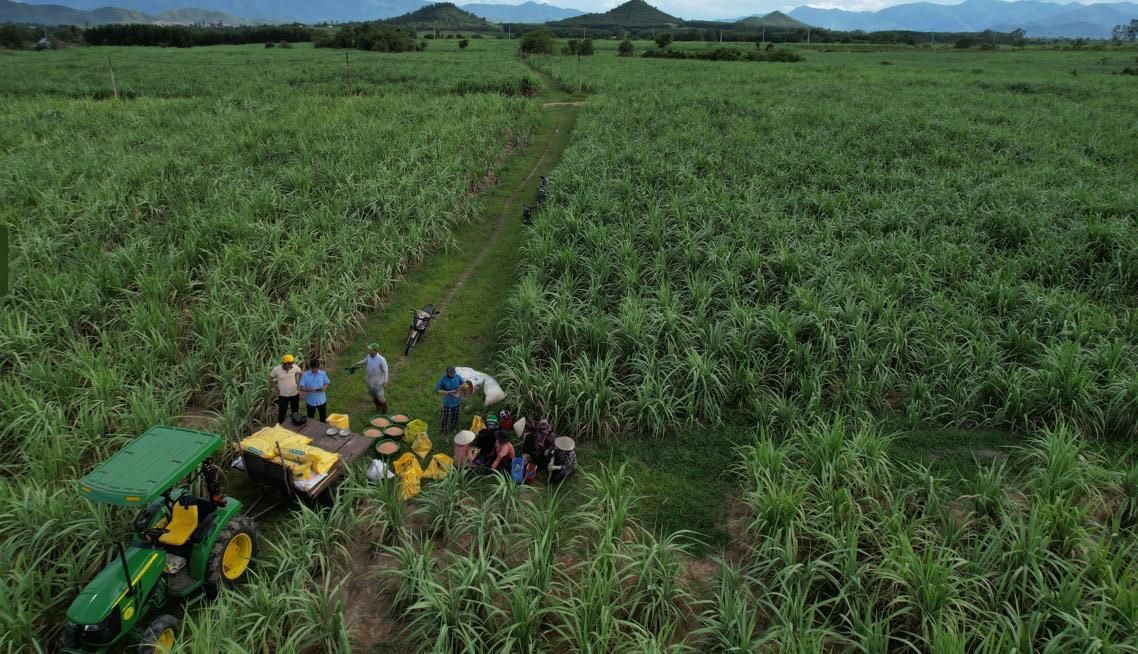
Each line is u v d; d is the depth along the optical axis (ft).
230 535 24.25
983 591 23.18
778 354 39.34
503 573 25.08
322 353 42.47
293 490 27.76
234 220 54.44
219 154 78.23
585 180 73.41
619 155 84.43
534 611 22.20
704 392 36.42
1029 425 34.78
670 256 53.93
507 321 47.96
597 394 34.91
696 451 34.06
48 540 23.99
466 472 30.94
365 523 28.37
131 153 77.56
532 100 137.69
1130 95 150.20
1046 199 64.23
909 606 22.25
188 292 45.83
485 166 85.61
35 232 50.44
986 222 59.82
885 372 37.52
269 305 43.65
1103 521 27.66
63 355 37.73
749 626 22.02
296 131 92.38
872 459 29.30
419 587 23.18
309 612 22.45
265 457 27.53
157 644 19.77
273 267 48.19
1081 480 27.27
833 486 27.99
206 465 24.45
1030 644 19.95
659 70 219.00
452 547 27.27
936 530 26.30
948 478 30.37
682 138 94.73
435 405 38.60
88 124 99.35
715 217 59.98
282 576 25.35
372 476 30.48
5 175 64.75
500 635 21.53
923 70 225.35
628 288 47.19
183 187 64.90
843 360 39.50
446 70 199.72
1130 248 51.88
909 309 44.50
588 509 29.60
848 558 23.68
